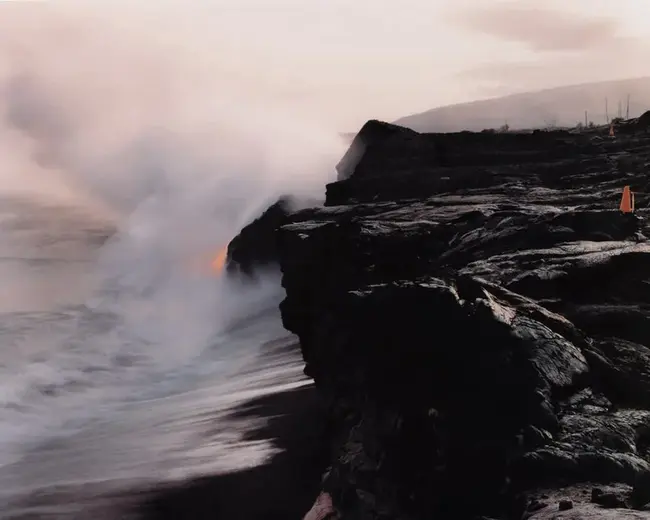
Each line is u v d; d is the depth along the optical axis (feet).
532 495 22.00
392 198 99.91
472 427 25.34
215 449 57.88
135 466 56.59
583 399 26.78
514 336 28.60
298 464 51.44
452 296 30.40
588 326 34.22
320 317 58.59
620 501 20.47
